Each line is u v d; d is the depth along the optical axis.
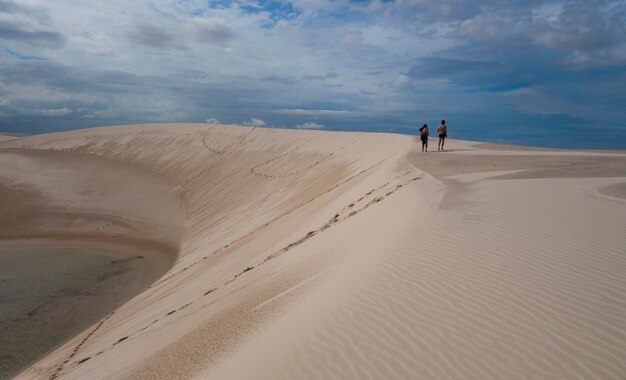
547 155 22.56
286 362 4.94
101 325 15.31
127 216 36.12
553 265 6.05
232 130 59.12
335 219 15.02
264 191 33.31
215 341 7.18
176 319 10.45
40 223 34.25
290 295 7.91
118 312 16.48
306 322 5.84
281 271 10.34
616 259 6.05
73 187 44.47
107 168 53.22
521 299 5.27
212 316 8.77
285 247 13.96
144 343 9.34
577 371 3.98
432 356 4.51
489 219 8.55
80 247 28.97
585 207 8.87
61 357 12.67
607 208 8.70
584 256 6.24
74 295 20.00
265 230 19.61
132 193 42.62
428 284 6.04
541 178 13.34
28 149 65.12
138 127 68.81
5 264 24.91
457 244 7.32
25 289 20.64
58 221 34.81
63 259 26.11
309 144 45.41
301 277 9.01
